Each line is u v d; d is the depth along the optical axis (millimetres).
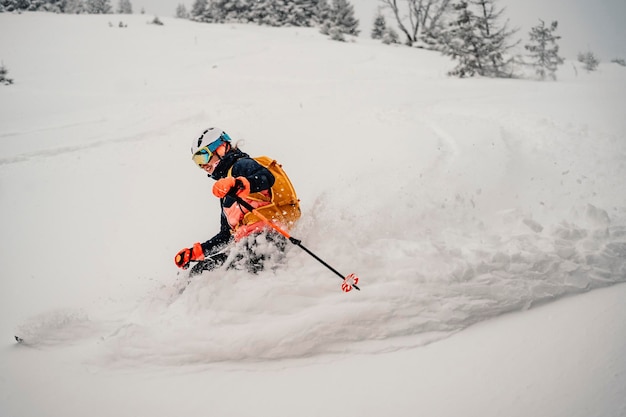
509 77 16734
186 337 2703
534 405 2053
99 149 7980
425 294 2855
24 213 5309
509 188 4703
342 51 22953
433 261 3098
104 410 2256
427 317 2756
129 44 24047
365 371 2436
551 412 1997
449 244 3516
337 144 6508
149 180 6074
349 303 2805
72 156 7625
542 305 2910
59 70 18625
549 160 5527
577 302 2891
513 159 5465
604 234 3574
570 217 4004
